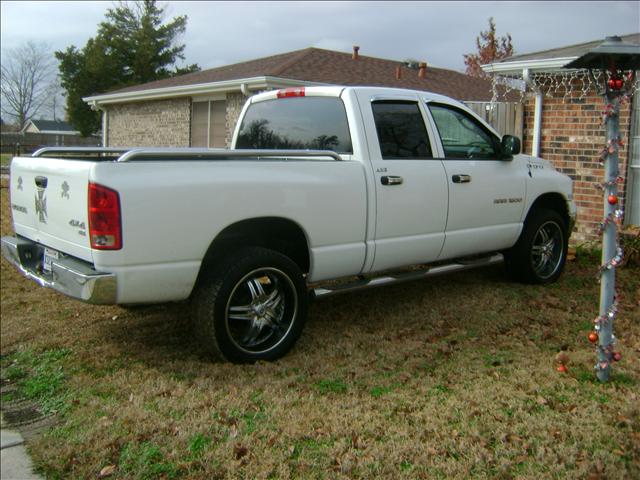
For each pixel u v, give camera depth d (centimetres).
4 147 4084
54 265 431
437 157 561
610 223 411
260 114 595
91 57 3703
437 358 473
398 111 540
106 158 586
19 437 386
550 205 701
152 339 525
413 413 384
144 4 3869
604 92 414
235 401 403
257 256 450
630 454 335
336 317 572
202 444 356
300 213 465
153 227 403
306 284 483
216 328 439
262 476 325
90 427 381
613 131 404
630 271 727
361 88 524
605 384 420
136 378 446
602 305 420
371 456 337
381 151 520
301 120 554
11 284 725
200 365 462
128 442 362
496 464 327
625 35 963
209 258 465
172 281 416
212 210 424
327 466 332
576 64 407
